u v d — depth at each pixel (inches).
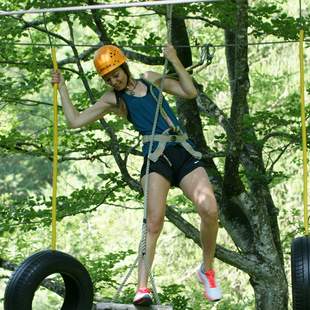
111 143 922.7
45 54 991.0
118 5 555.8
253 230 941.8
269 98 1353.3
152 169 543.8
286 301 949.8
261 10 932.6
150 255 542.0
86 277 546.9
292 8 1434.5
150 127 550.0
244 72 780.6
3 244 1158.3
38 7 909.8
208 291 559.8
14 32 937.5
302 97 553.0
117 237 1519.4
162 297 1025.5
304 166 549.3
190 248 1494.8
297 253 507.5
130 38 977.5
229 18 936.9
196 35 1296.8
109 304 549.0
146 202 541.6
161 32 1353.3
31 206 1004.6
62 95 565.3
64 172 1956.2
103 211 1536.7
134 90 552.4
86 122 559.5
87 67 1555.1
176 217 922.7
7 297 522.9
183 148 550.0
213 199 538.9
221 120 992.9
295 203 1390.3
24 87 971.9
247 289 1439.5
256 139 934.4
